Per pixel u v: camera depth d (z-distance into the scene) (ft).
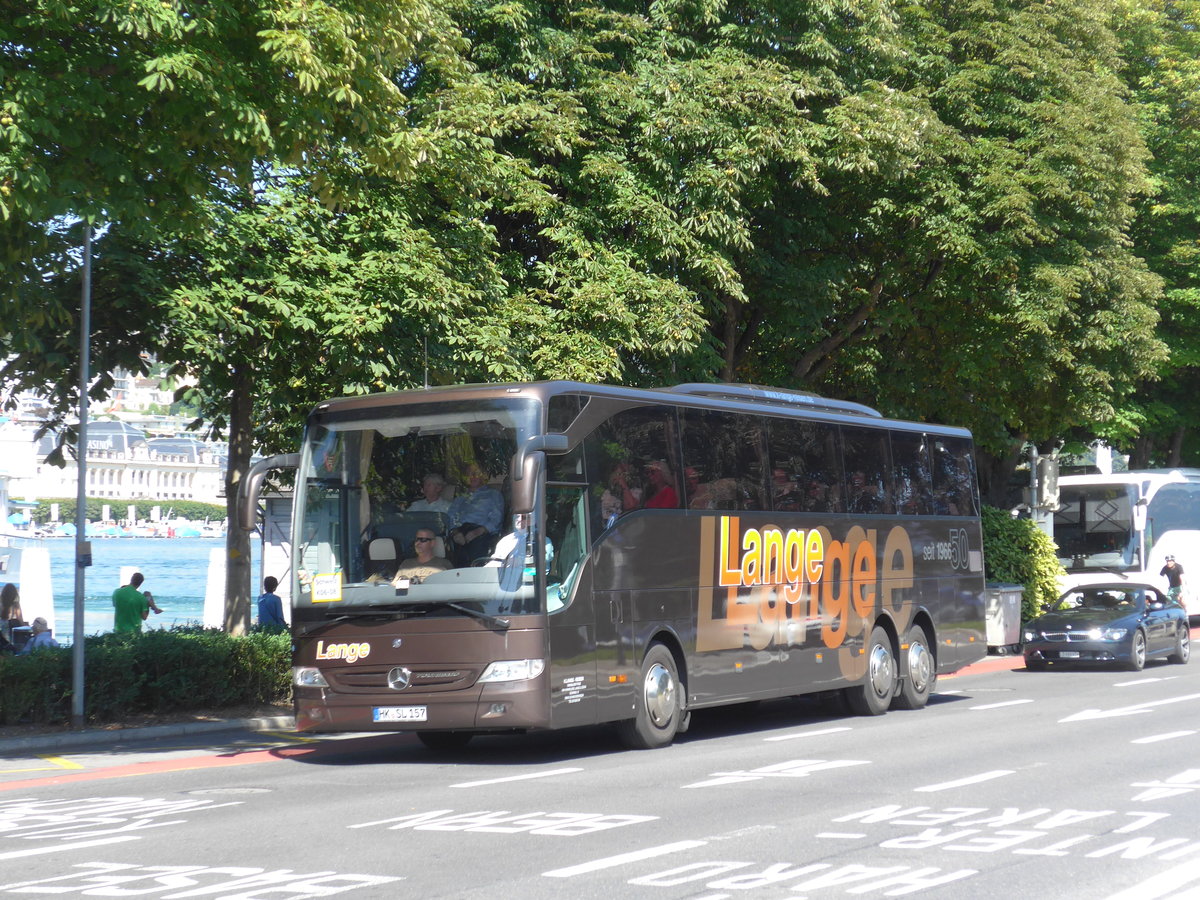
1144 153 94.07
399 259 57.47
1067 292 86.17
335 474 45.06
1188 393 139.54
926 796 34.88
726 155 72.90
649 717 47.37
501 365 60.44
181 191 45.98
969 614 70.23
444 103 62.03
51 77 42.01
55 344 53.01
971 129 89.15
